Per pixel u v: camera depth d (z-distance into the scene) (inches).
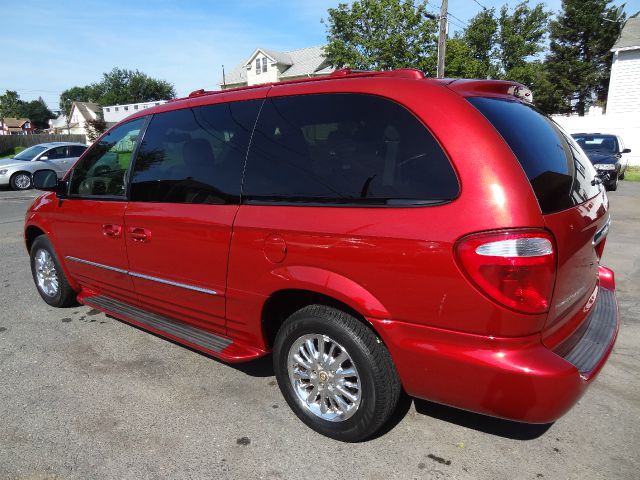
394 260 88.7
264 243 106.7
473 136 85.7
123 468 100.0
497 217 80.4
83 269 165.9
